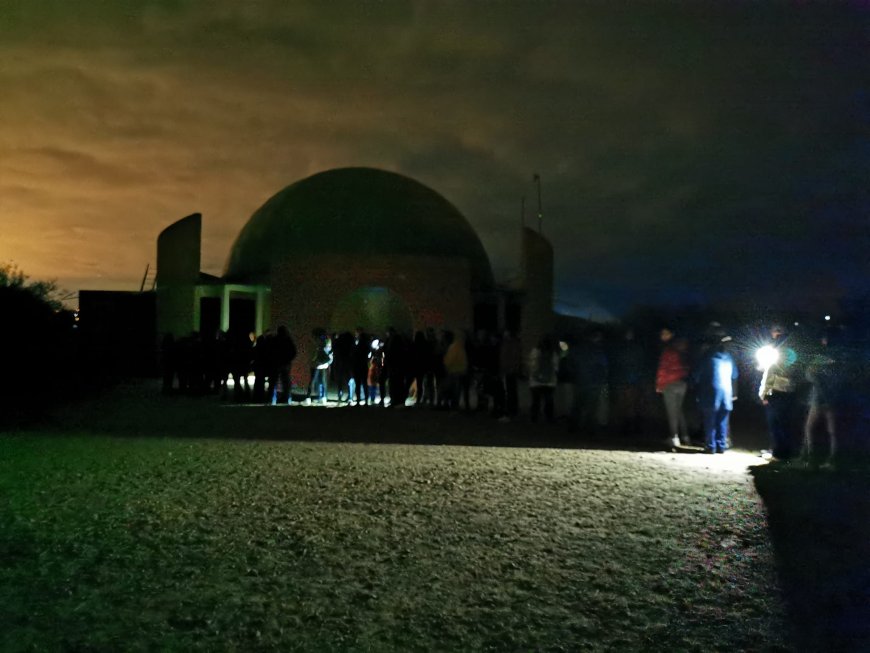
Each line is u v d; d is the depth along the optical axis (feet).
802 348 32.37
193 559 17.54
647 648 13.29
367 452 32.73
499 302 74.08
